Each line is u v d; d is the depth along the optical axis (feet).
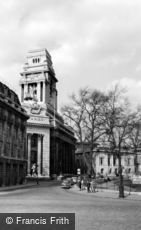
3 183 182.50
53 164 377.71
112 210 69.62
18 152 216.33
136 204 88.17
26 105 370.53
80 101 192.75
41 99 445.37
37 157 356.18
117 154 128.77
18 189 163.22
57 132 388.16
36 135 361.92
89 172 190.19
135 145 210.38
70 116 193.16
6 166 189.78
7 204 79.20
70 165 469.57
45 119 369.71
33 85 456.86
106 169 432.25
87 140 192.75
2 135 184.96
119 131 163.63
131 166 404.98
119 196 115.34
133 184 176.96
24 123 232.94
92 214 61.11
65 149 453.58
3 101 181.06
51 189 167.63
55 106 487.20
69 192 145.38
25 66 468.34
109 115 172.65
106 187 170.09
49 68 468.75
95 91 190.60
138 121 163.22
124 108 162.30
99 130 180.65
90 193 137.28
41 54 472.03
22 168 224.74
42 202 86.53
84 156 196.03
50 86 480.64
